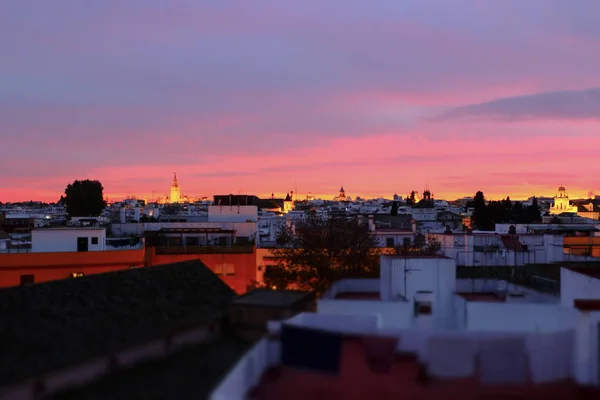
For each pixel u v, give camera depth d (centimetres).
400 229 7650
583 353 1549
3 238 6394
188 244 5788
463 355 1569
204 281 2797
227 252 5134
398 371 1622
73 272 4597
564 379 1579
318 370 1598
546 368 1570
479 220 13062
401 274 2752
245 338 2217
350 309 2306
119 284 2505
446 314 2719
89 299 2275
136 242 5719
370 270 4388
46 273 4547
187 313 2300
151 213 14162
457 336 1712
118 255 4703
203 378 1762
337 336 1616
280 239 5906
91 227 5547
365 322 1853
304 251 4597
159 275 2720
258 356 1593
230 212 7838
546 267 4072
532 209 14538
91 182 10925
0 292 2156
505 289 2955
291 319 1856
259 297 2356
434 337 1672
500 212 12912
